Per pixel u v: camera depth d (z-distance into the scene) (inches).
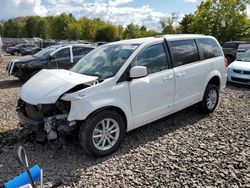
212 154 157.6
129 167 143.6
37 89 156.6
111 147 157.6
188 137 183.6
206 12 1373.0
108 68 168.4
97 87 149.7
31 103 149.3
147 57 177.5
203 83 219.1
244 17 1332.4
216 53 239.8
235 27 1333.7
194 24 1419.8
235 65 387.2
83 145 148.3
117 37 2716.5
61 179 132.6
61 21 3166.8
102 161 150.6
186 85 201.8
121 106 159.2
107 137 156.6
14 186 61.1
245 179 131.6
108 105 152.3
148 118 177.8
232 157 153.8
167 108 189.9
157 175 135.6
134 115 167.9
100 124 153.3
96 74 167.8
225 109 252.7
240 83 374.6
